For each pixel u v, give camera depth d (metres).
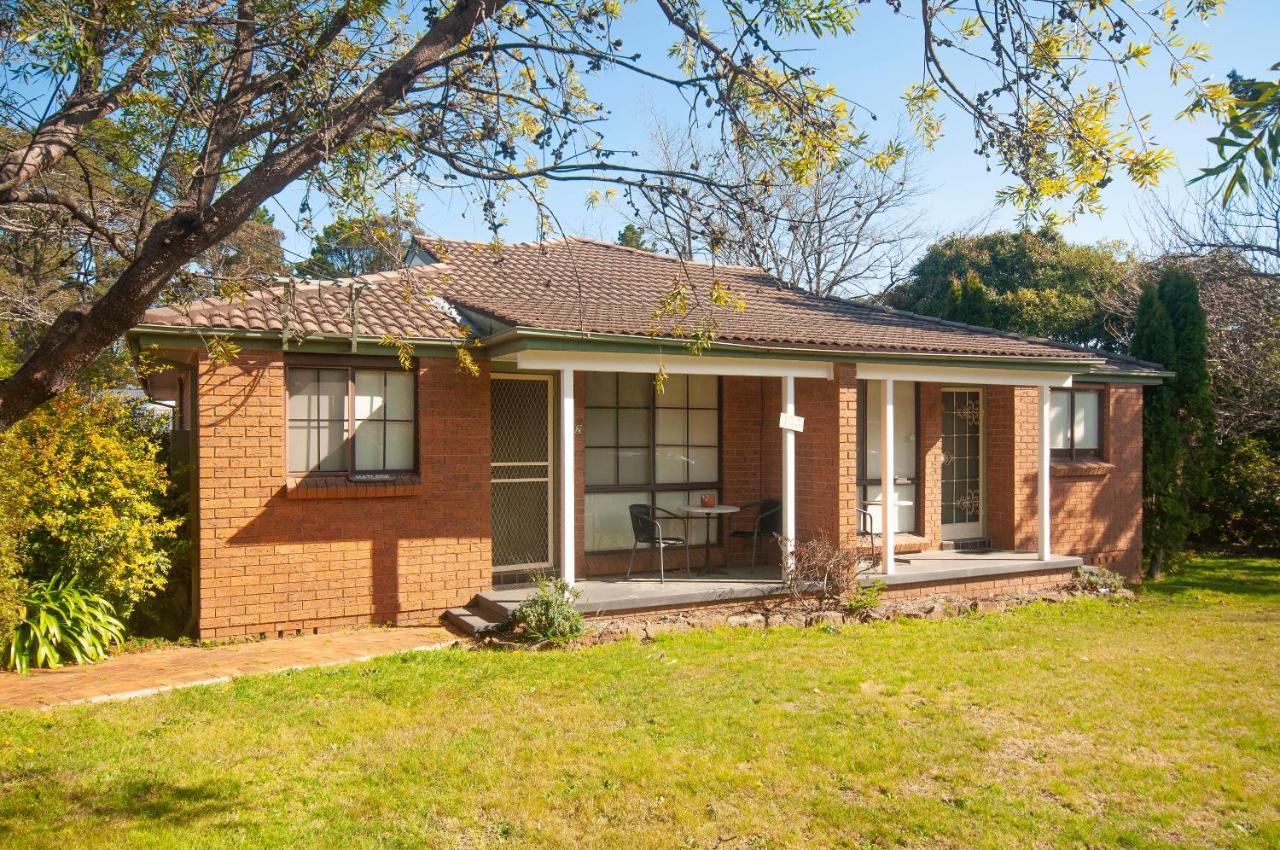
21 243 6.84
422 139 5.53
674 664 8.10
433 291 11.11
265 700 6.95
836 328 11.99
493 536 10.86
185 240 3.97
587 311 10.52
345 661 8.11
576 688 7.34
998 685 7.67
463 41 5.16
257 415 9.05
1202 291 18.52
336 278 7.42
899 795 5.43
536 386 11.20
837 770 5.77
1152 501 15.27
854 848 4.79
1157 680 7.88
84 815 4.93
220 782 5.39
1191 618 10.85
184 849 4.57
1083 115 5.35
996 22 5.44
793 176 5.64
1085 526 14.33
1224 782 5.66
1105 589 12.42
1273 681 7.89
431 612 9.93
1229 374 17.55
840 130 5.49
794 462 11.20
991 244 25.73
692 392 12.23
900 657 8.54
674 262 15.55
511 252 14.04
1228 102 3.15
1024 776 5.73
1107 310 20.47
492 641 8.79
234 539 8.95
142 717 6.52
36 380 3.77
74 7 4.65
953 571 11.59
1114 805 5.33
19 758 5.69
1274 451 18.16
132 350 9.56
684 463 12.16
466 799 5.26
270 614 9.12
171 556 9.35
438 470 9.99
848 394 11.00
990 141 5.55
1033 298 21.58
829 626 9.77
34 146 4.48
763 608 10.32
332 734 6.22
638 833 4.89
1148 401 15.44
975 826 5.02
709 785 5.50
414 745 6.05
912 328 13.11
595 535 11.55
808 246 27.47
